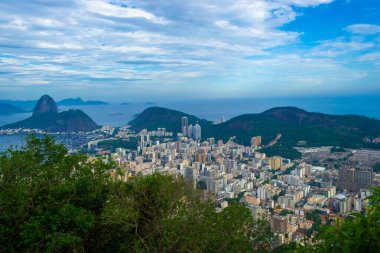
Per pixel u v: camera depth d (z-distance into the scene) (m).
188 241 7.18
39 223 6.64
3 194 7.02
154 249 7.14
